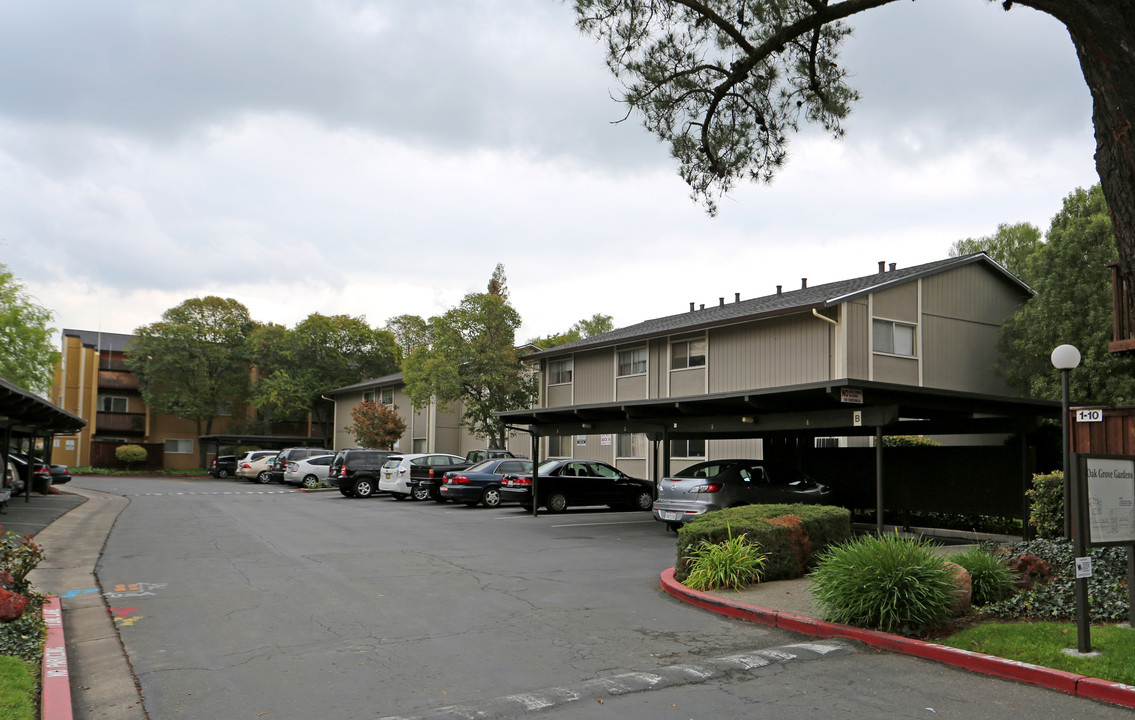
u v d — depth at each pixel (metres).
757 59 9.90
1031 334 23.23
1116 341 12.05
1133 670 5.55
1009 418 14.32
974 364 24.61
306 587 9.66
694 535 9.70
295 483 37.22
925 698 5.44
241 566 11.33
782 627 7.64
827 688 5.68
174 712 5.20
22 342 34.28
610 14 9.97
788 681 5.85
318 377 56.00
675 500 14.97
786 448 19.69
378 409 41.34
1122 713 5.11
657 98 10.52
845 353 21.34
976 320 24.83
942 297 24.00
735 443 24.56
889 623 6.94
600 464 21.64
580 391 31.81
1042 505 11.86
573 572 10.96
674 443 27.11
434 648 6.78
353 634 7.29
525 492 20.41
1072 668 5.72
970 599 7.61
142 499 26.95
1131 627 6.67
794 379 22.81
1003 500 15.29
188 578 10.31
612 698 5.43
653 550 13.26
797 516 10.40
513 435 36.06
